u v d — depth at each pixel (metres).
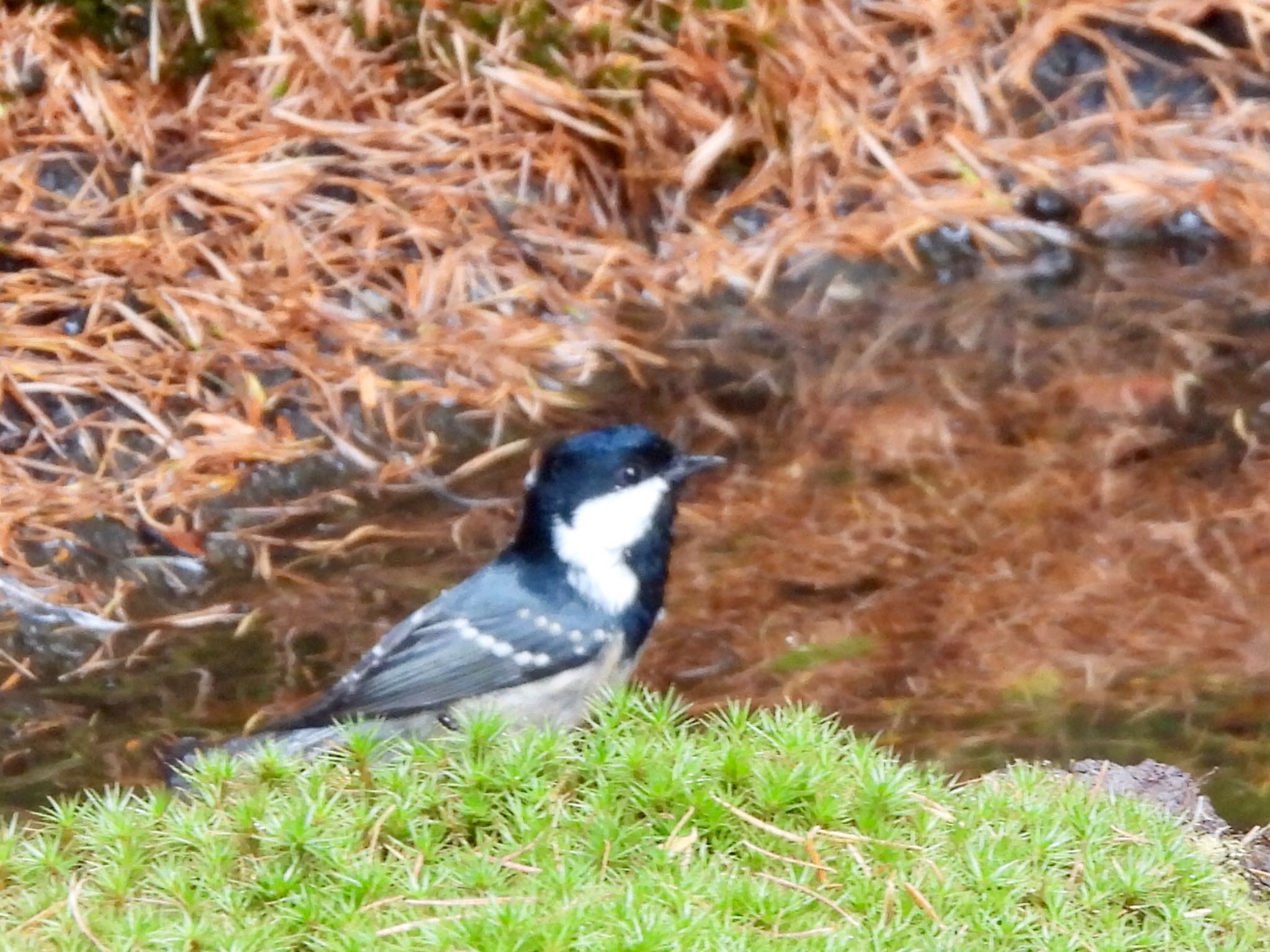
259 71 13.29
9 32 13.04
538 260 12.82
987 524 10.22
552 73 13.46
